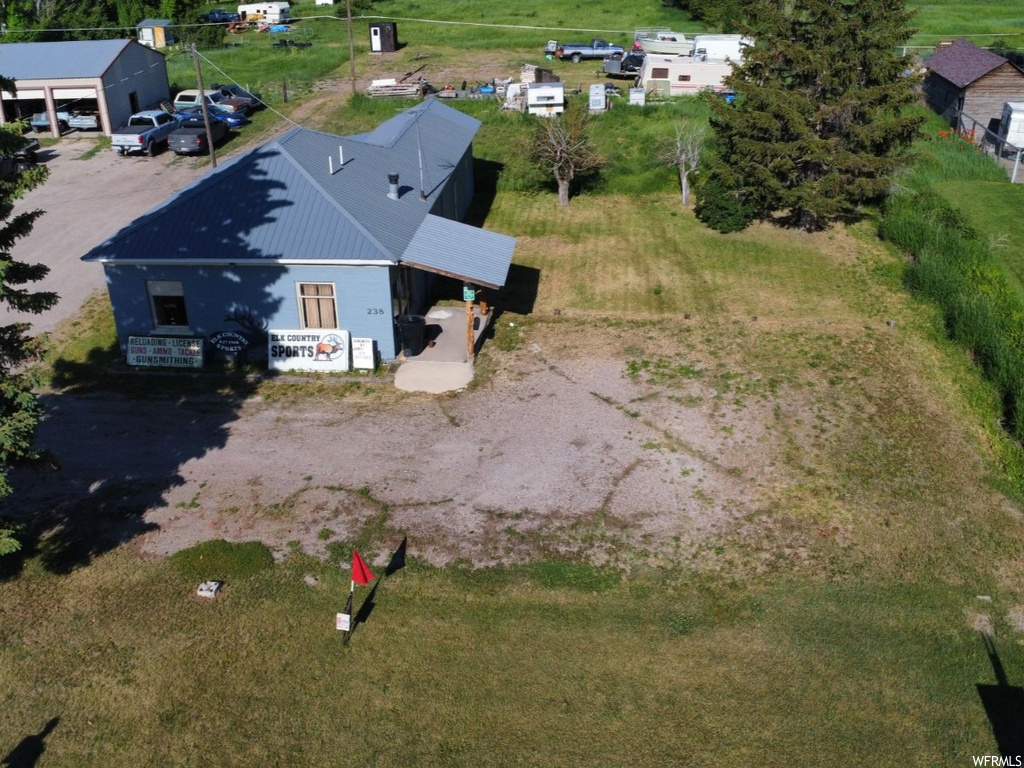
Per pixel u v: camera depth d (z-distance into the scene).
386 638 14.97
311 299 23.23
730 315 26.89
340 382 22.97
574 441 20.42
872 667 14.37
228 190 24.22
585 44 59.91
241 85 53.16
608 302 27.80
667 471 19.34
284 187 24.19
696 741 13.14
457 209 33.19
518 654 14.67
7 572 16.50
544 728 13.38
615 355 24.48
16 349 15.87
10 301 15.59
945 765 12.75
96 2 66.69
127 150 40.78
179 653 14.69
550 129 35.53
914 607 15.63
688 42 55.66
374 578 16.23
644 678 14.21
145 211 34.34
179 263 22.70
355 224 23.14
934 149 41.91
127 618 15.42
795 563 16.70
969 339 24.83
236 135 44.31
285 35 68.44
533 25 69.44
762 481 19.05
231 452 20.12
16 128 14.87
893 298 28.08
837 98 32.44
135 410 21.94
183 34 64.62
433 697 13.89
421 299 27.06
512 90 47.16
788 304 27.69
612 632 15.10
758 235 33.06
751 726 13.36
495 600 15.77
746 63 33.22
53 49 45.47
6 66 44.12
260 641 14.91
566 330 25.92
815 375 23.52
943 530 17.62
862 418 21.52
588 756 12.94
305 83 53.97
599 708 13.69
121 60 45.38
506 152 41.41
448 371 23.38
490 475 19.16
